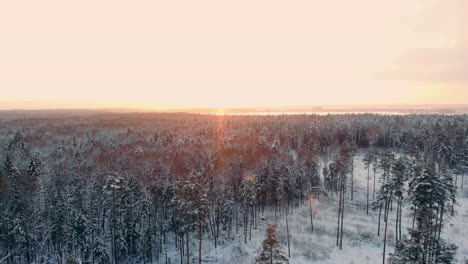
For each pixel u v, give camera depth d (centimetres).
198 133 14712
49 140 11812
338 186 7531
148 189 5772
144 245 4728
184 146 11025
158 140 12156
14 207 4416
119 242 4441
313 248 5025
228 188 6075
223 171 7856
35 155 7375
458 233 5200
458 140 9050
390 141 11538
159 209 5916
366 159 7775
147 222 5575
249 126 16525
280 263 3133
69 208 4672
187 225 3994
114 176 4672
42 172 6750
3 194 4812
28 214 4666
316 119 16125
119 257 4709
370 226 5766
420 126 12088
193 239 5581
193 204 3962
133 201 4862
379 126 12012
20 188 4931
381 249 4919
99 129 15225
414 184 3978
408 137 9869
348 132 11956
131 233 4625
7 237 4141
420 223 3158
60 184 6016
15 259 4388
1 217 4247
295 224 5997
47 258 4659
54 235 4625
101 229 5328
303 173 7150
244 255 4906
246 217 5716
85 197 5853
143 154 9544
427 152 8219
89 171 7312
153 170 7075
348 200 7169
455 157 7669
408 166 6869
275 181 6531
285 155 9344
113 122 18550
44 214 4938
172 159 9044
